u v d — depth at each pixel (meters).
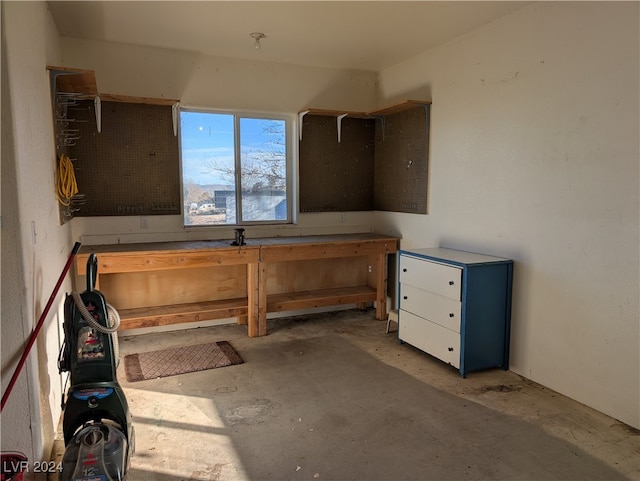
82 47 3.73
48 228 2.43
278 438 2.39
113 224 3.93
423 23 3.35
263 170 4.57
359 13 3.19
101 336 2.03
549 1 2.88
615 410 2.59
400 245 4.53
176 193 4.14
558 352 2.92
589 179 2.68
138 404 2.75
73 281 3.57
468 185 3.62
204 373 3.22
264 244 3.96
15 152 1.76
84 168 3.80
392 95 4.59
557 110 2.86
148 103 3.91
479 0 2.95
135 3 3.00
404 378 3.15
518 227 3.17
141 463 2.17
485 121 3.43
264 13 3.18
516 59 3.13
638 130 2.41
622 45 2.47
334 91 4.70
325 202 4.79
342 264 4.88
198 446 2.31
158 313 3.80
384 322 4.46
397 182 4.56
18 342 1.79
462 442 2.36
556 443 2.36
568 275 2.83
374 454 2.26
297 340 3.93
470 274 3.07
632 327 2.49
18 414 1.82
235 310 4.01
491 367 3.33
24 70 2.00
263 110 4.41
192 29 3.51
